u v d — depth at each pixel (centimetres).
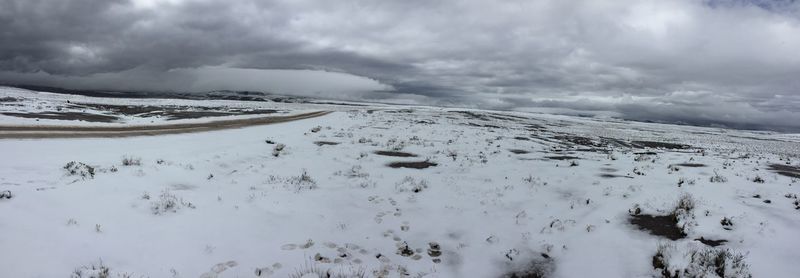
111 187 1002
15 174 1057
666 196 1077
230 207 976
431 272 734
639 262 718
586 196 1156
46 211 805
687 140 5094
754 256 701
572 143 3231
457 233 917
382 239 870
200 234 802
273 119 4034
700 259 668
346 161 1727
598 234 851
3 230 693
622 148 3148
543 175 1497
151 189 1039
